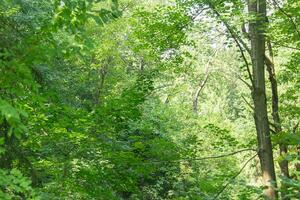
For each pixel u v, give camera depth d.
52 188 6.52
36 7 11.59
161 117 14.83
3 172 3.12
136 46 9.19
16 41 3.76
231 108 30.83
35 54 3.39
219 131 9.09
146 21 8.65
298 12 8.35
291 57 10.30
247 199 7.45
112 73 19.70
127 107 6.54
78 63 18.23
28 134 6.05
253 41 8.80
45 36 3.64
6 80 3.24
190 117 18.70
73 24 3.63
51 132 6.32
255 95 8.65
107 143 6.66
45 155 6.72
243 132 18.33
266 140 8.38
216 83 28.27
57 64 15.82
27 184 3.13
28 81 3.28
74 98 16.89
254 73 8.75
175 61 9.56
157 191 13.99
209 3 8.12
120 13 3.72
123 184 7.12
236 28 8.62
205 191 8.52
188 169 13.23
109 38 17.77
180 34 8.79
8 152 4.81
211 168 14.00
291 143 7.21
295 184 4.69
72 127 6.25
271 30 8.66
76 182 6.72
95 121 6.44
